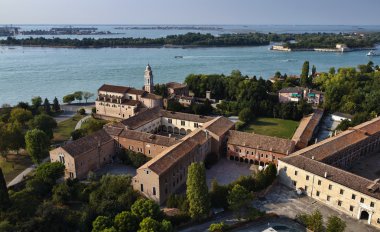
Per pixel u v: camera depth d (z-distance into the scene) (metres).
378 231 89.81
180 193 110.94
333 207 100.75
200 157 127.00
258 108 197.00
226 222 92.06
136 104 182.75
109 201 89.00
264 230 85.62
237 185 93.19
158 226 76.88
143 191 104.31
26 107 193.75
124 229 78.50
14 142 130.25
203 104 198.00
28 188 100.19
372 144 140.50
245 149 130.88
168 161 108.12
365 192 93.12
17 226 75.31
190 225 90.38
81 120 186.50
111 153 133.12
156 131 166.50
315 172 103.81
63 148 114.69
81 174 117.69
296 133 149.62
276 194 107.38
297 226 90.81
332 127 176.12
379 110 187.62
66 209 90.00
